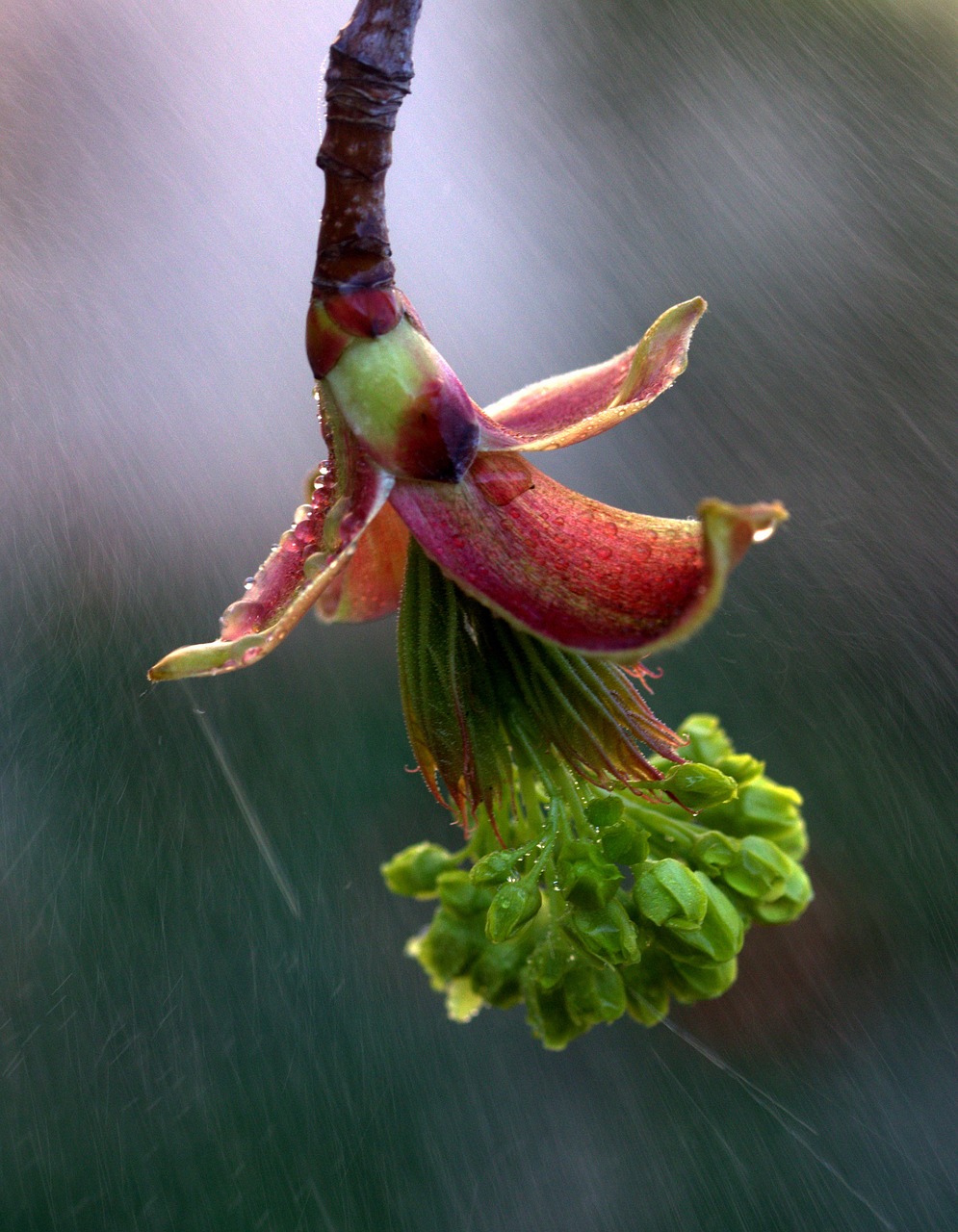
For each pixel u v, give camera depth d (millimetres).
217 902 666
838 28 873
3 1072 625
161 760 676
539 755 316
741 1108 655
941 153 863
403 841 705
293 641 743
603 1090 672
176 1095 633
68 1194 603
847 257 860
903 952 683
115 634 667
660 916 316
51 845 650
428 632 313
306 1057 649
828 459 813
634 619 300
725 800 315
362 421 307
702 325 853
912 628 758
